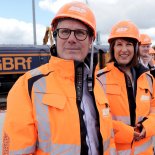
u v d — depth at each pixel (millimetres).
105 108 1622
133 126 2254
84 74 1553
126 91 2275
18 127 1348
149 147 2381
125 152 2227
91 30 1516
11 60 11523
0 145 4238
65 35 1474
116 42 2336
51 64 1490
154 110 2393
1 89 11805
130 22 2369
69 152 1380
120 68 2324
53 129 1376
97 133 1530
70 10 1452
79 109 1449
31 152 1376
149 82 2396
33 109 1383
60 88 1440
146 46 4340
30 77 1440
